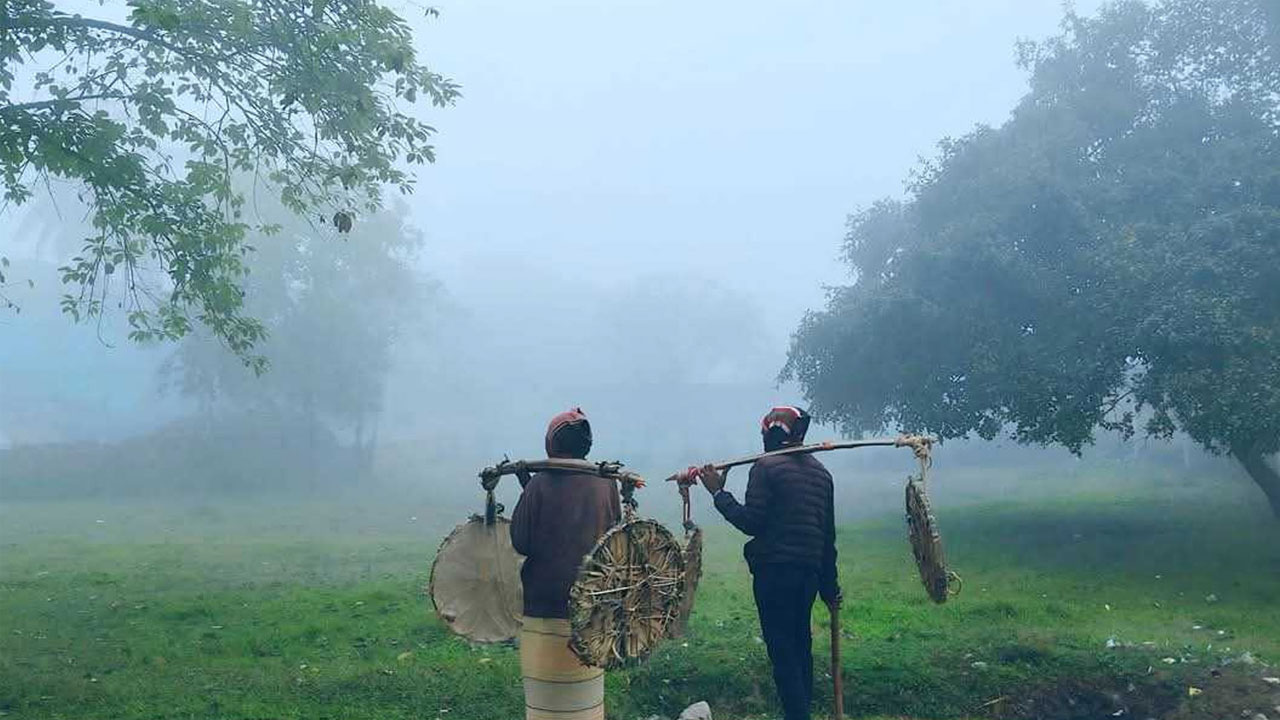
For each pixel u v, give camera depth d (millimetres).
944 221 20922
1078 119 19281
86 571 16828
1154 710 7590
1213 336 14445
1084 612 11547
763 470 6184
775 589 6062
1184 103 18578
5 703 7914
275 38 11578
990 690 7875
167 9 10859
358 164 12430
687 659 8328
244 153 12586
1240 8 18078
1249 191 16781
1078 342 17422
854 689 7891
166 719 7410
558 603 5297
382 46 11594
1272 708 7219
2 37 10312
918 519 6109
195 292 11906
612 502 5457
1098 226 17781
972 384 18859
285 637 10523
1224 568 14875
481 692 7855
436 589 5781
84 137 10672
